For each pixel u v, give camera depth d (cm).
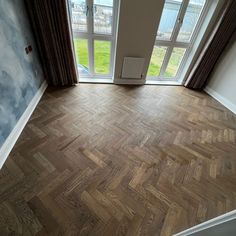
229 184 162
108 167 164
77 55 312
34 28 238
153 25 280
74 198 134
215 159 190
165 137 214
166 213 132
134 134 212
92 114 240
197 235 73
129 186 149
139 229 121
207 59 320
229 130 245
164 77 384
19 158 162
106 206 132
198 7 296
